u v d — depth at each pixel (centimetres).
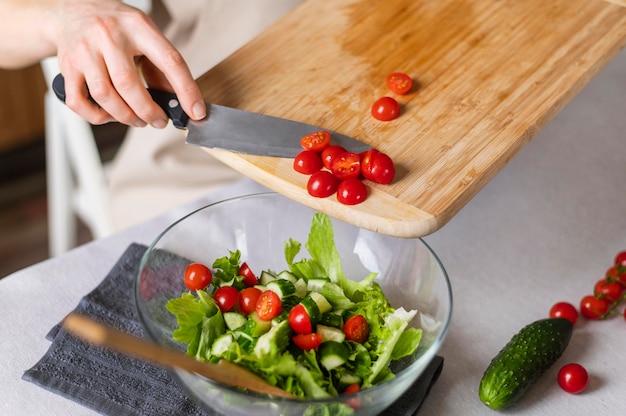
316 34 122
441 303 97
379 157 102
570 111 141
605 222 123
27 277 113
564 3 127
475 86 115
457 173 104
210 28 152
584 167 131
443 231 121
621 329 110
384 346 96
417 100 113
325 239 104
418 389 100
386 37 122
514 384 98
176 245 103
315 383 91
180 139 156
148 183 160
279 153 106
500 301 113
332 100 113
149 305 97
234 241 107
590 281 116
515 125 110
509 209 125
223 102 112
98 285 111
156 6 155
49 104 171
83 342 104
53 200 190
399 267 104
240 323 98
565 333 102
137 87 107
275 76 116
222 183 159
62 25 113
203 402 92
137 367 103
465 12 126
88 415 99
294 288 99
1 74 235
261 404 88
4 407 99
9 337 106
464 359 106
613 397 103
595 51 120
